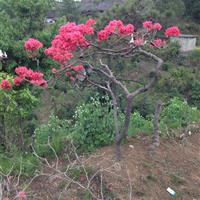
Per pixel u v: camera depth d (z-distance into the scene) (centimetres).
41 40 1189
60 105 1240
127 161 530
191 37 2705
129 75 1688
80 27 530
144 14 2030
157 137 580
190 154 586
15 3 1301
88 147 568
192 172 542
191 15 3266
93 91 1047
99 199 459
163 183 509
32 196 490
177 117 707
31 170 543
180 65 2223
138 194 485
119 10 2011
